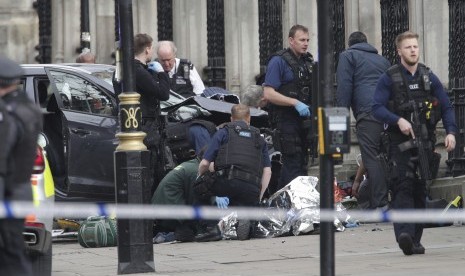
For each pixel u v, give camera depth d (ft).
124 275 135.23
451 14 229.04
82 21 230.89
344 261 142.00
